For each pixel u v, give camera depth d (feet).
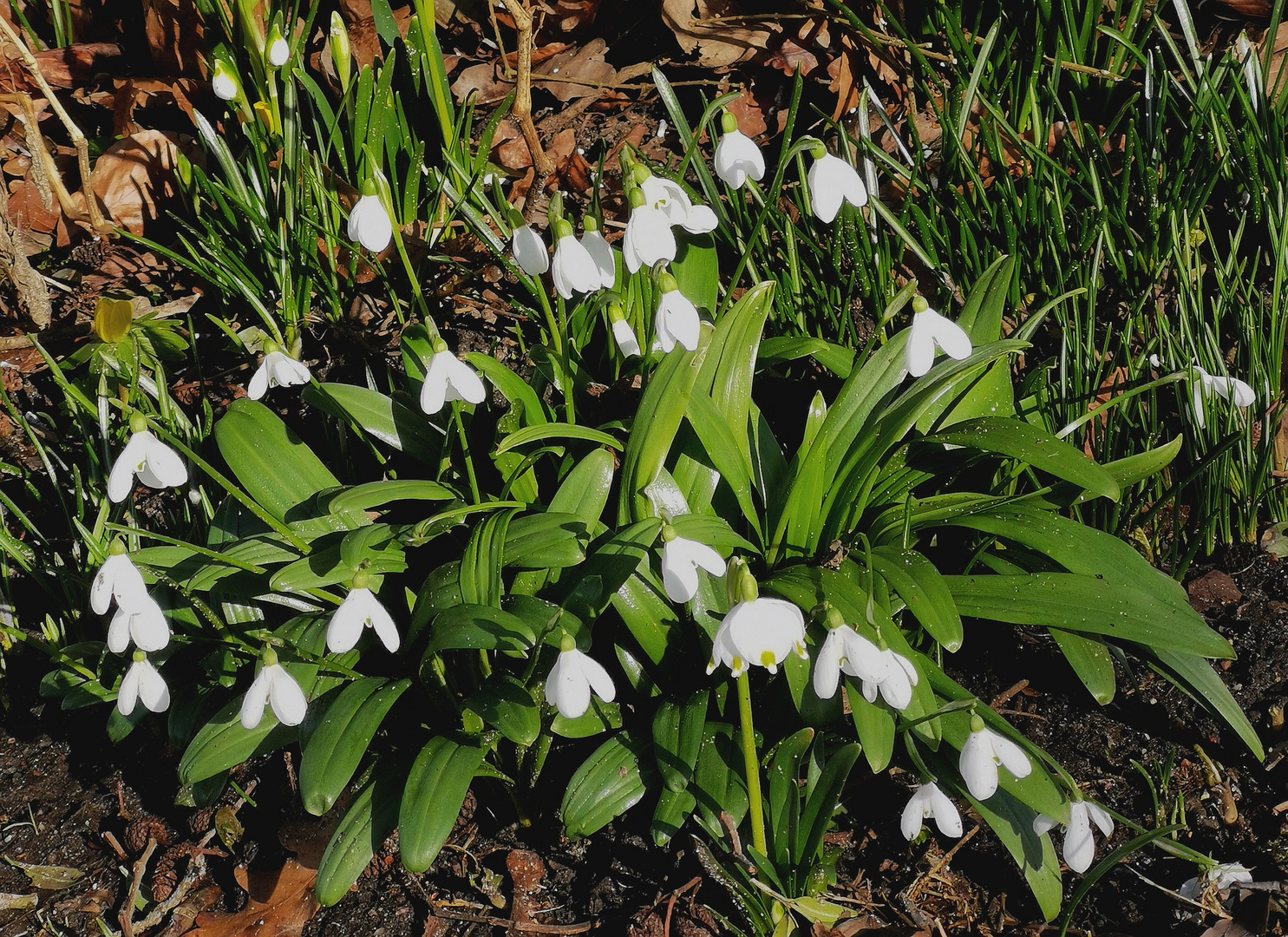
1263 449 3.53
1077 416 3.63
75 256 4.14
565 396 3.42
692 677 3.28
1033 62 3.96
